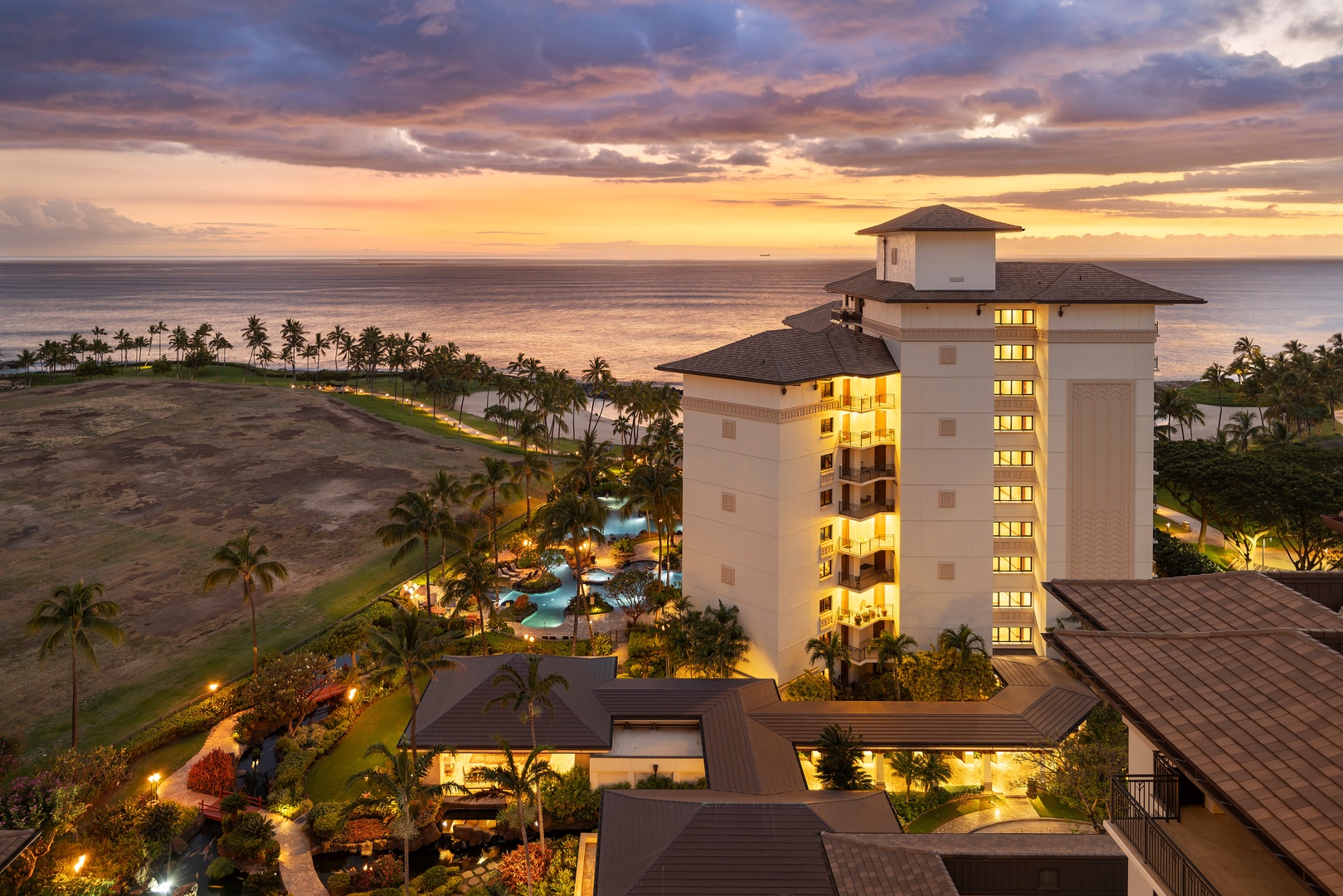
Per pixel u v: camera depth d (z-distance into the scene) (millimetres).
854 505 66188
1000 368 66375
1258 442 121750
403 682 64375
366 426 157375
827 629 66688
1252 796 15852
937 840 31438
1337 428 153375
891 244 71312
